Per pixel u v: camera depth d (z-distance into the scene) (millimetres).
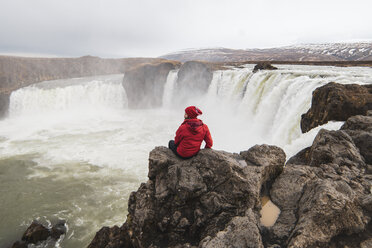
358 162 6914
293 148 11133
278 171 5867
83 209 12281
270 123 21000
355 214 4305
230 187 4816
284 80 20766
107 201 12867
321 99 12773
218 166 5102
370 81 16688
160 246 4715
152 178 5555
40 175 15711
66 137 23359
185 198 4840
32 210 12305
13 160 18000
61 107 36094
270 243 4148
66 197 13297
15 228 11188
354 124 8836
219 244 3697
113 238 7809
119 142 21891
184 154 5238
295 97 17844
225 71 30547
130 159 18047
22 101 34094
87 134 24344
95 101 38219
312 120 13328
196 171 5070
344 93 11781
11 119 31484
